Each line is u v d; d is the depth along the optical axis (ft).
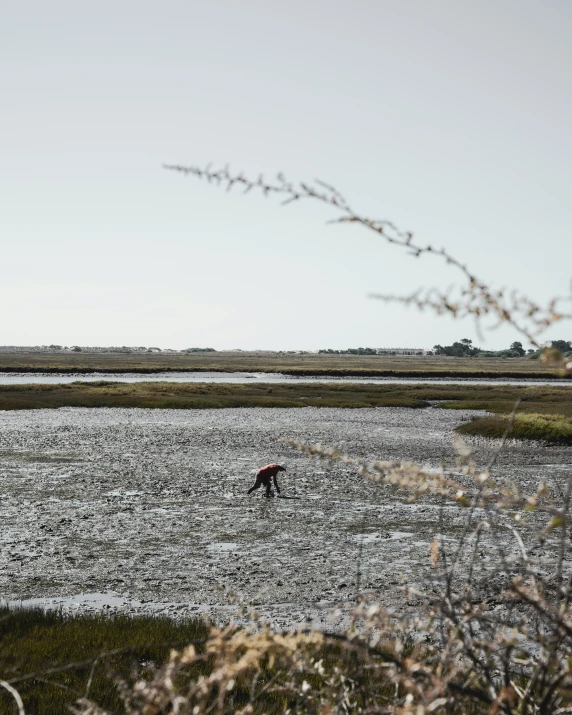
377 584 55.77
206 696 9.69
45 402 265.75
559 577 11.48
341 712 12.08
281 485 104.68
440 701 10.09
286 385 400.47
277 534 74.79
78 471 115.24
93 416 224.53
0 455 133.08
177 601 53.06
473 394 357.20
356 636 11.26
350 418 232.73
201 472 116.47
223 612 50.06
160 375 573.33
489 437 173.06
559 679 10.75
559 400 304.30
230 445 153.69
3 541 70.79
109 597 54.08
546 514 75.51
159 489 100.27
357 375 625.00
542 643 11.02
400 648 11.39
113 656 38.60
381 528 77.15
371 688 11.91
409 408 283.59
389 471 12.33
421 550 67.10
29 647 39.68
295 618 47.96
